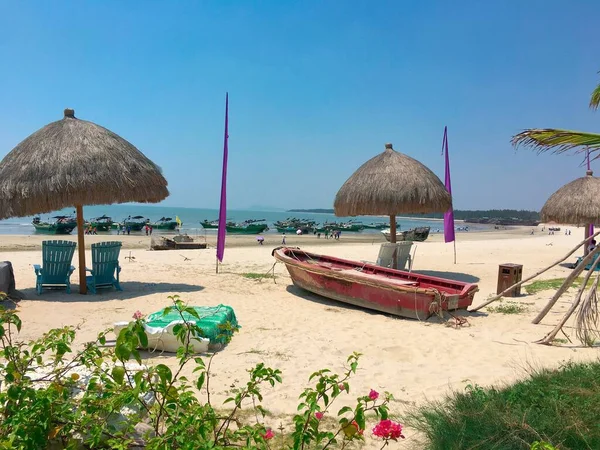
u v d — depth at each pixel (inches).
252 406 168.2
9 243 1101.1
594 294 248.1
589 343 249.1
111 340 244.7
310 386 189.2
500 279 405.4
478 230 2711.6
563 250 882.1
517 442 132.3
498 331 285.0
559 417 139.0
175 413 96.9
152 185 374.3
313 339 261.3
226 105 474.0
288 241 1381.6
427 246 1015.6
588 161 239.3
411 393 185.5
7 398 91.2
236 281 455.5
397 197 458.3
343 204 491.5
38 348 104.3
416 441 144.9
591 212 566.3
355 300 350.6
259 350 237.0
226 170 485.7
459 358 232.2
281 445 140.0
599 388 156.6
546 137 237.3
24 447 85.0
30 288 387.5
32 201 331.6
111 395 97.0
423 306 310.7
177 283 436.5
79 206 367.2
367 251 892.0
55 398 94.0
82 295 365.7
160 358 219.5
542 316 299.9
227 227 1769.2
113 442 94.8
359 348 246.5
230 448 92.9
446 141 586.2
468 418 146.0
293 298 385.7
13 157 356.2
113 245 383.6
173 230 1963.6
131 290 393.7
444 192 486.0
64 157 341.4
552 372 184.1
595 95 242.2
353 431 99.7
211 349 237.6
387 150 505.4
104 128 381.7
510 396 156.7
